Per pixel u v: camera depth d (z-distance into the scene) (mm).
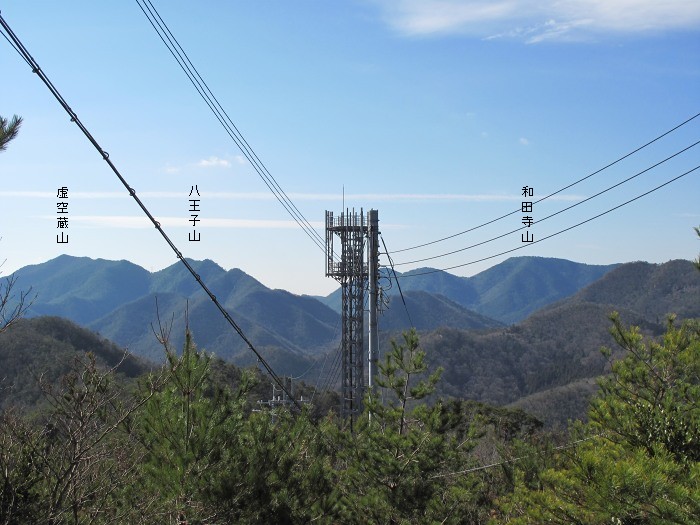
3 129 6234
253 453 10023
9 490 7133
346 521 12734
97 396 8047
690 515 6414
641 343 9742
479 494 14492
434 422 13039
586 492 7301
